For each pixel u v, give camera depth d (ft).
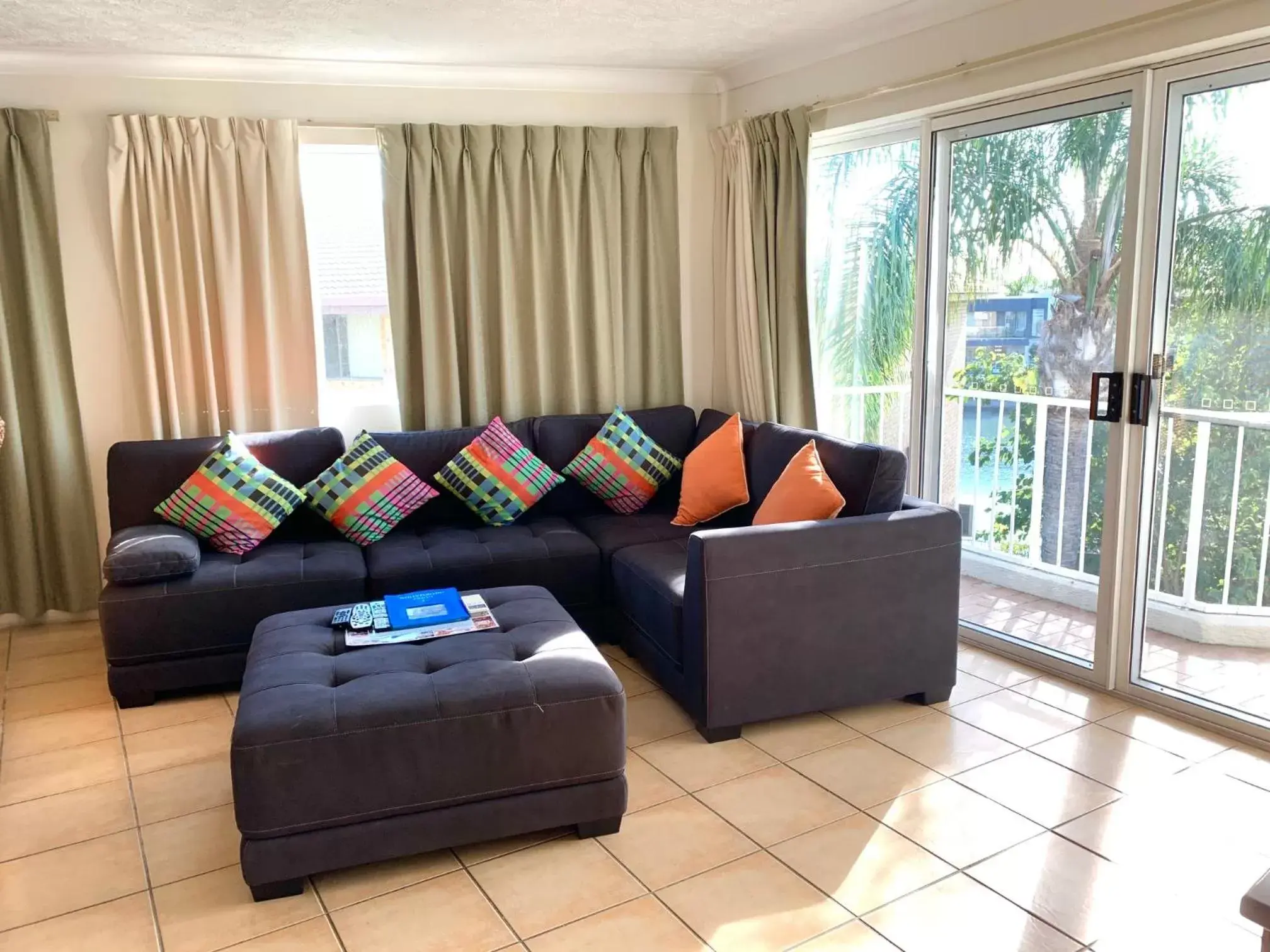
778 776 9.22
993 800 8.67
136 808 8.96
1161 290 9.84
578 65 14.57
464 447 13.83
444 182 14.26
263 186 13.56
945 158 12.17
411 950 6.92
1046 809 8.50
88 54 12.81
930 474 12.96
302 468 13.33
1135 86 9.70
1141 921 7.00
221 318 13.64
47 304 13.12
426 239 14.23
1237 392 9.50
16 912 7.45
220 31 11.96
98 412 13.70
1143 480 10.20
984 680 11.39
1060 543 11.69
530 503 13.57
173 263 13.41
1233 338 9.41
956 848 7.95
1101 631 10.78
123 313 13.43
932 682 10.65
